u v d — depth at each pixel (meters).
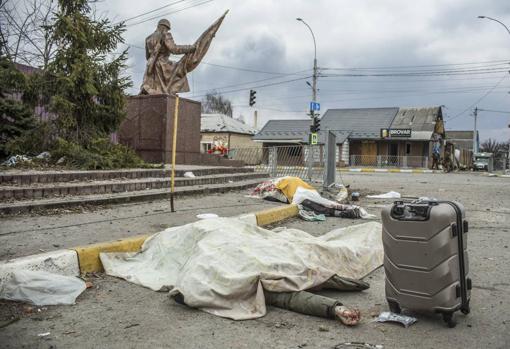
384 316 3.70
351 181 20.31
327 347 3.18
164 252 4.81
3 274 4.14
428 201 3.66
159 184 10.70
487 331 3.49
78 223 6.83
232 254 4.08
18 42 17.31
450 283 3.50
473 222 8.77
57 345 3.16
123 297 4.18
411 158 43.03
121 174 10.63
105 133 12.88
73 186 8.73
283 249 4.38
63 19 11.64
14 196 7.83
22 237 5.79
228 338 3.31
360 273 4.90
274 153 16.80
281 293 3.93
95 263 4.99
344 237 5.64
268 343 3.24
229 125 49.19
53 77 11.90
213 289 3.79
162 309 3.88
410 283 3.63
